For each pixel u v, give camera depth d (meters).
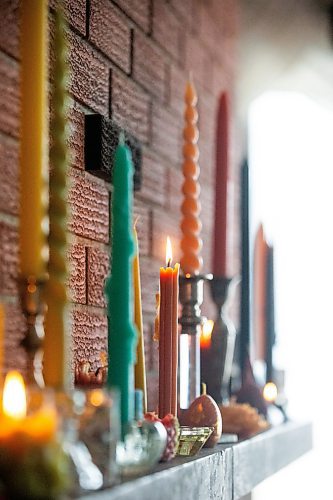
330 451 2.80
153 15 1.77
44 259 0.95
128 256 0.99
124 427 0.96
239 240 2.64
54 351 0.90
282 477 2.34
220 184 1.80
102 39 1.47
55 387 0.88
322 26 2.78
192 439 1.16
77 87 1.35
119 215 1.00
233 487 1.34
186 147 1.52
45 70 0.96
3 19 1.10
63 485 0.77
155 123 1.77
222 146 1.81
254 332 2.18
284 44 2.76
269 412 1.95
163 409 1.21
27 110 0.94
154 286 1.72
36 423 0.77
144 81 1.71
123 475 0.93
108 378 0.98
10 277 1.11
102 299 1.45
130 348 0.99
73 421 0.82
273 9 2.70
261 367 2.27
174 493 0.99
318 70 2.83
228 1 2.53
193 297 1.41
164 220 1.82
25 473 0.75
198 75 2.16
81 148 1.36
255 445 1.53
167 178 1.85
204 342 1.65
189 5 2.07
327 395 2.86
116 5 1.54
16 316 1.12
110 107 1.50
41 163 0.93
